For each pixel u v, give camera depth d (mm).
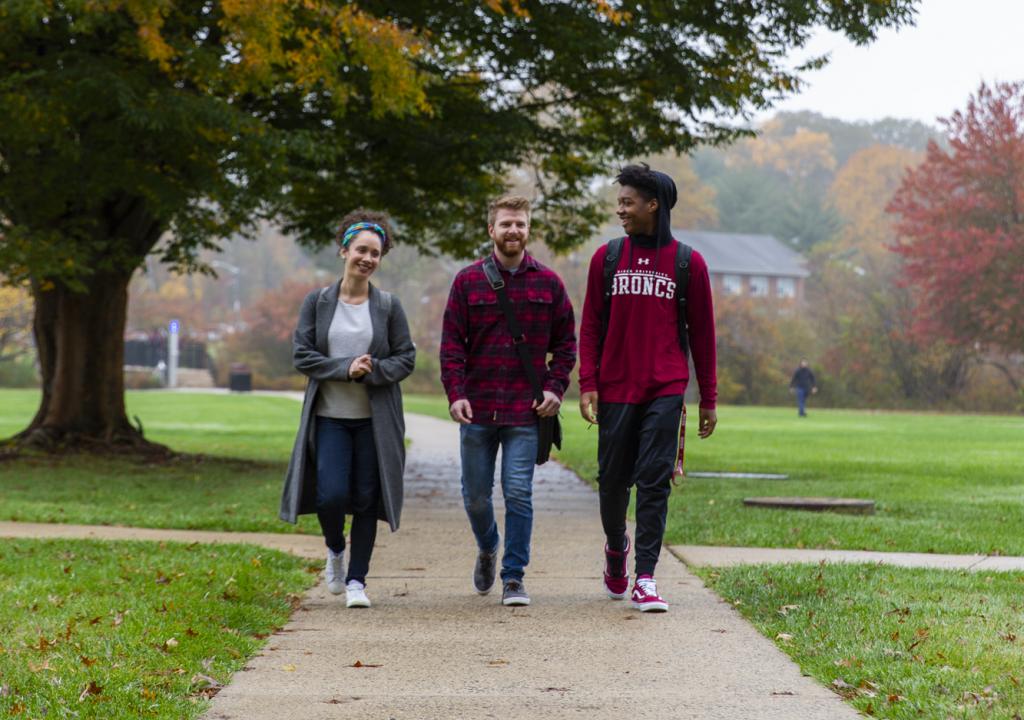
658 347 8102
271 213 22234
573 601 8508
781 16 18703
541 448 8398
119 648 6605
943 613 7734
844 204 129250
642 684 6227
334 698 5945
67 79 16453
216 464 21828
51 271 18344
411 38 16906
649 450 8062
